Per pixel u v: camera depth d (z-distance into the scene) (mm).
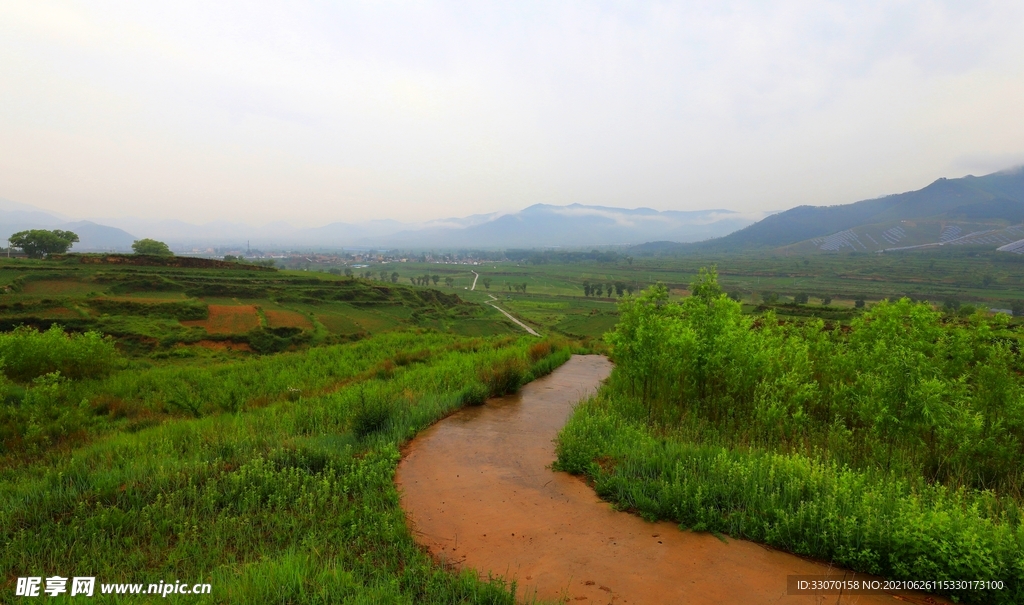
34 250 106625
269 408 12328
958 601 4301
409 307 86500
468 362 16234
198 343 48188
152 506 6152
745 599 4344
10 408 11102
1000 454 6500
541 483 7055
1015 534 4645
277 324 57562
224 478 7035
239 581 4527
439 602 4281
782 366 9789
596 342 24312
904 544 4648
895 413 7270
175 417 13242
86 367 18312
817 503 5453
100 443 9820
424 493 6762
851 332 11383
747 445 8000
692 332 9875
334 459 7637
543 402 11859
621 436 8219
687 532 5566
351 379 16750
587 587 4555
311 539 5328
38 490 6852
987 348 9117
